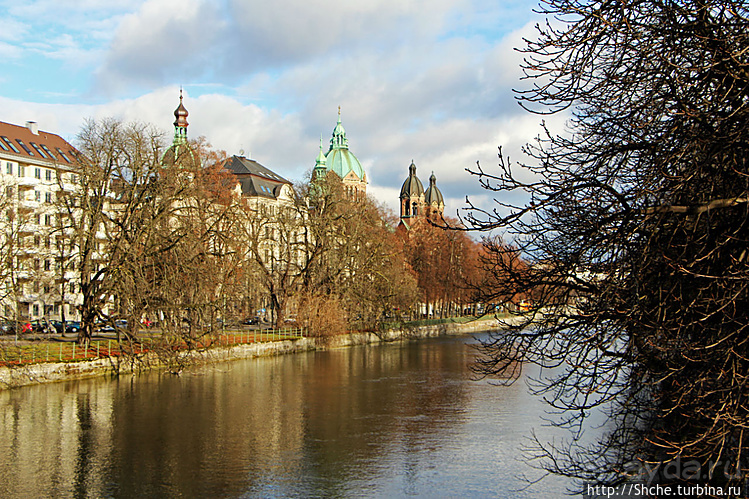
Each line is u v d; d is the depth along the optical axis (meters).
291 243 70.94
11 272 47.06
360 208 73.81
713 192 11.47
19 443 30.45
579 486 22.66
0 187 49.91
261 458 28.72
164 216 47.09
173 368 46.47
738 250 11.27
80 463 27.77
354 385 47.00
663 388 13.76
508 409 38.81
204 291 48.78
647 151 12.37
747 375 10.51
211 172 59.47
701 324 11.48
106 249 47.25
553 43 12.02
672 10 11.10
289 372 52.72
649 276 12.01
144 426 33.88
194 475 26.42
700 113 10.83
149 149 47.56
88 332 47.41
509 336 14.59
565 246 13.22
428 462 28.16
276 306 70.12
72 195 47.94
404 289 80.25
